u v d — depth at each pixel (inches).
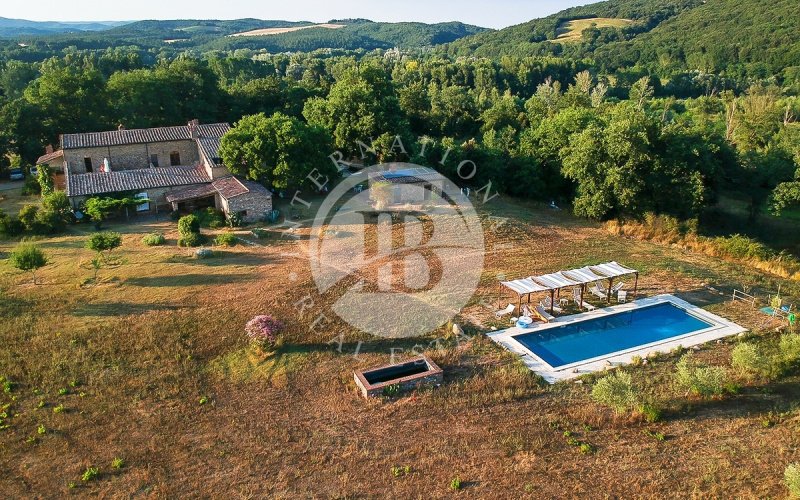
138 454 804.0
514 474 751.7
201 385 964.0
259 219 1788.9
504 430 839.1
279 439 831.7
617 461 772.0
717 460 767.1
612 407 872.3
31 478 759.7
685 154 1865.2
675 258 1533.0
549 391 930.7
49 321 1158.3
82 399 924.6
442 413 880.3
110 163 2241.6
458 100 3383.4
